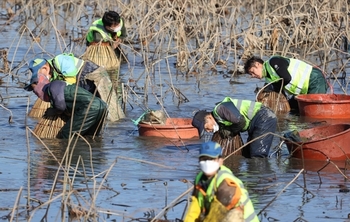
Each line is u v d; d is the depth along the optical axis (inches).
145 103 1331.2
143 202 826.8
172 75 1614.2
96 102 1115.9
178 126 1103.0
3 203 824.9
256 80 1565.0
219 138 1030.4
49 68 1139.9
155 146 1071.0
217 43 1695.4
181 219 758.5
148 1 1843.0
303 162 950.4
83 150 1050.7
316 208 810.2
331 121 1232.2
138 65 1704.0
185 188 876.6
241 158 1012.5
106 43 1688.0
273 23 1795.0
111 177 923.4
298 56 1647.4
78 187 879.7
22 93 1421.0
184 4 1708.9
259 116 1005.8
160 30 1658.5
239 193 625.6
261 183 901.8
